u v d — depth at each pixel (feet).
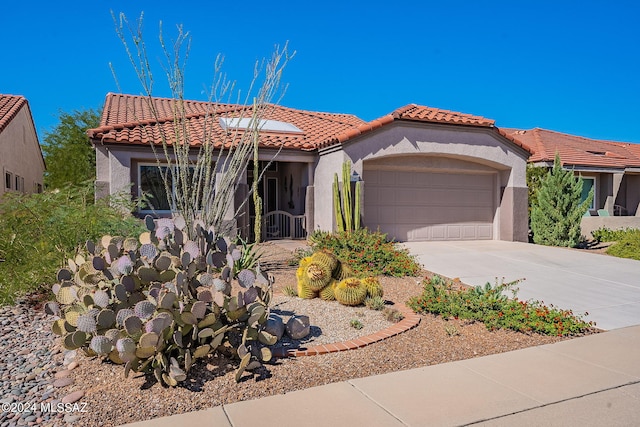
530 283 34.60
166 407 14.55
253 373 16.94
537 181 64.69
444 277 35.86
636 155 88.02
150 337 15.07
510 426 13.55
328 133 58.65
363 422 13.69
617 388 16.28
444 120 51.80
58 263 27.53
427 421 13.78
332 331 21.56
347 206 46.34
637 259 45.88
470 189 57.62
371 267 34.78
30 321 23.36
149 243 17.98
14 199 29.71
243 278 18.10
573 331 22.81
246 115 59.36
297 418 13.91
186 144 29.94
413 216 54.60
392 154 50.31
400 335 21.43
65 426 13.47
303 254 38.65
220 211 30.58
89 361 17.85
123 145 46.60
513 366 18.31
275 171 65.36
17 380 16.56
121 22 27.63
